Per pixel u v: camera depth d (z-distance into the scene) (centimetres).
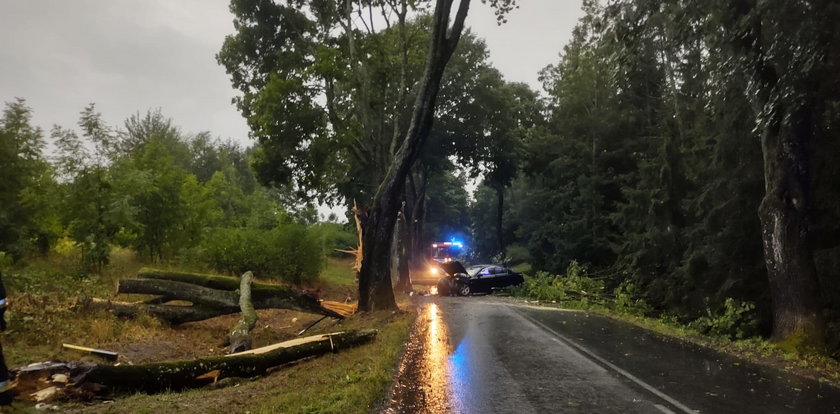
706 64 1261
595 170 2936
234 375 796
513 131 3856
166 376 722
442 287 2673
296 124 2352
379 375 755
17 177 1366
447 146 3903
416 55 2514
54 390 633
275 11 2506
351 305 1612
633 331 1348
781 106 958
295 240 2309
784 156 1125
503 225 7456
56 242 1627
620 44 1248
